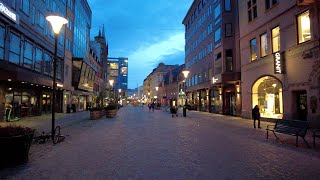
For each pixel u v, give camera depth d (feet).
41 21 85.61
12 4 63.05
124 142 34.99
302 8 53.47
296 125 33.45
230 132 46.85
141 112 144.36
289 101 57.52
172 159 24.70
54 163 23.29
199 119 82.99
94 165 22.53
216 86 117.91
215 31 115.96
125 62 414.41
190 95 177.58
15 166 22.25
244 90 82.99
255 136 41.34
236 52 99.19
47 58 93.45
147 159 24.72
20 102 76.28
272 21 65.46
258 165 22.50
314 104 49.29
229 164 22.82
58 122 66.13
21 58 70.23
